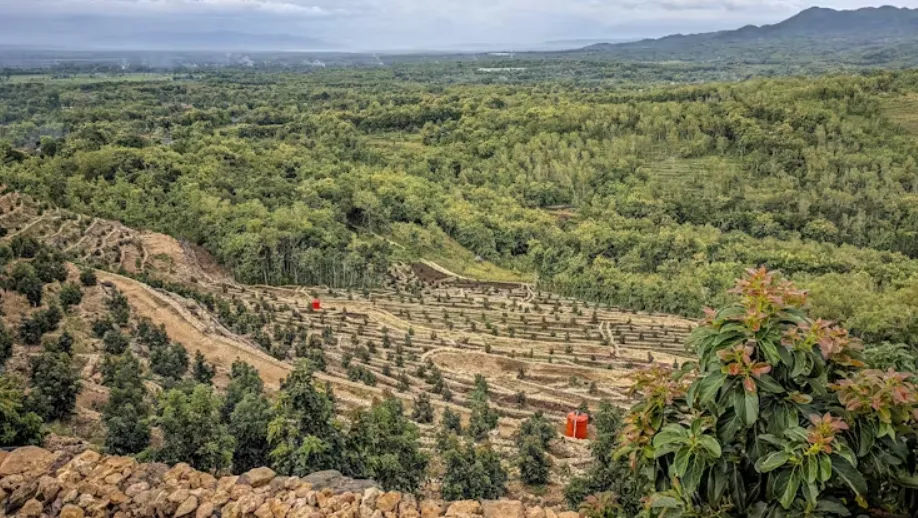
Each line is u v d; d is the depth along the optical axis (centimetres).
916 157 15125
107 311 4659
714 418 663
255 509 1012
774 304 670
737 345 655
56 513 1021
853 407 634
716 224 13788
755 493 664
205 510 1018
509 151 17175
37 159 10769
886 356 802
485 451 2627
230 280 8694
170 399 1905
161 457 1738
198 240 9344
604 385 5953
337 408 3941
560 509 2158
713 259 11519
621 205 14488
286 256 9525
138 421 2216
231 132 16512
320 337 6319
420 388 5200
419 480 2147
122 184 9912
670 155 16862
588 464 3222
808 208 13662
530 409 5119
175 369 3847
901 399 625
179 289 6100
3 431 1537
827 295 8238
